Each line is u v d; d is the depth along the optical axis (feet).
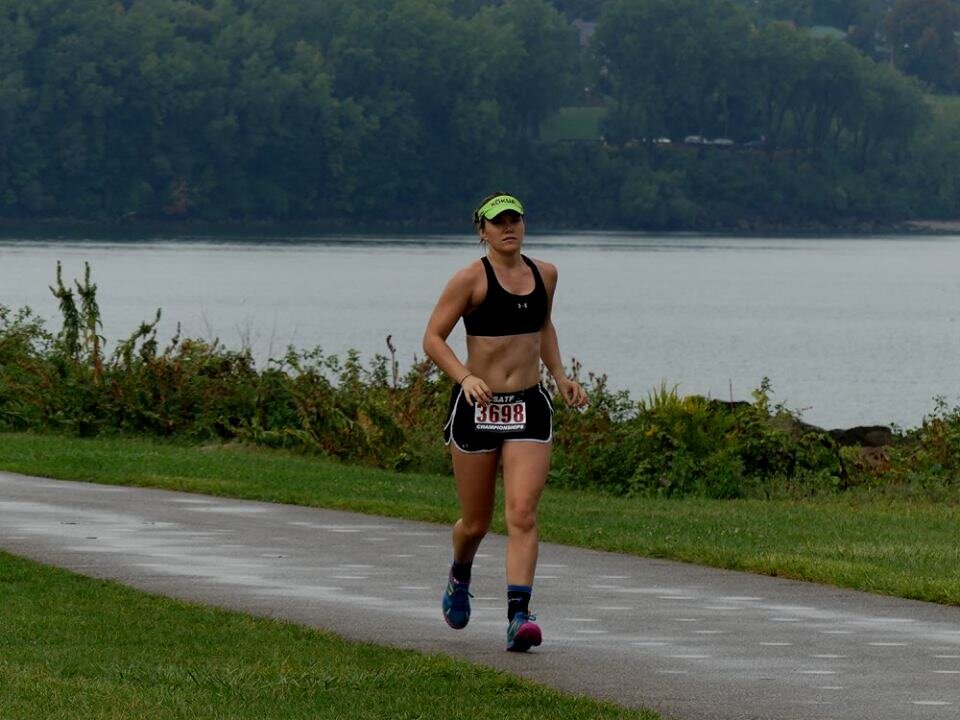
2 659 59.00
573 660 61.31
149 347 154.61
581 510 107.86
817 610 71.51
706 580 78.89
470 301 63.10
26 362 156.76
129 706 52.75
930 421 173.78
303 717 52.31
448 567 80.74
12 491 106.73
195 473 118.93
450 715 52.85
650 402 140.05
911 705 55.26
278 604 70.69
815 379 358.02
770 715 53.83
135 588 73.20
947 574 80.38
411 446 137.39
